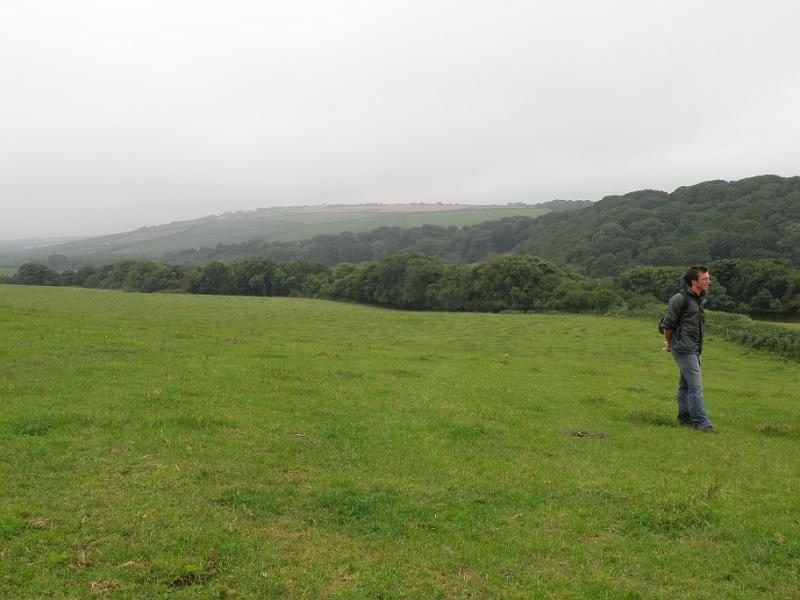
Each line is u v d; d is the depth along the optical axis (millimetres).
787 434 12672
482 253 138875
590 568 6066
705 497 8062
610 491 8219
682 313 12305
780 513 7688
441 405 13281
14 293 60125
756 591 5719
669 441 11273
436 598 5410
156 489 7367
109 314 44031
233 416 11000
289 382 14742
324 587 5453
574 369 23156
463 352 30125
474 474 8789
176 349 18984
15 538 5922
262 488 7645
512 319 60625
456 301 84562
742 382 25953
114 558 5691
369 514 7148
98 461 8180
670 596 5582
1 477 7406
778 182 108000
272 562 5832
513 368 21625
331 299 96062
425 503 7570
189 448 8977
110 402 11258
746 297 72562
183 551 5891
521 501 7789
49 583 5227
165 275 104375
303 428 10633
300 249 155500
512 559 6188
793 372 33156
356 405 12773
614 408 14406
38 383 12422
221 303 66875
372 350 24375
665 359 35875
